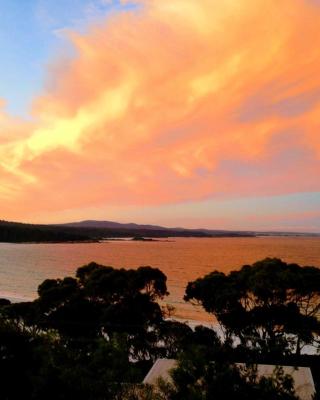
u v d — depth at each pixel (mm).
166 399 8508
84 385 7969
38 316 32250
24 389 8055
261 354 25953
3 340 8469
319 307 33094
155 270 35812
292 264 32906
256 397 8039
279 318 30219
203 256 191875
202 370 8250
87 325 30922
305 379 16891
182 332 30188
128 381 8898
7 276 117312
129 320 30641
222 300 31516
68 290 34281
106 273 36312
